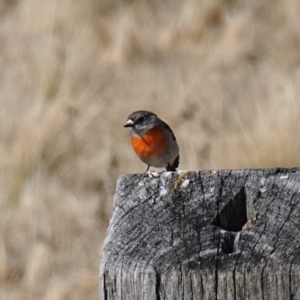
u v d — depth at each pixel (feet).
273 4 66.03
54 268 37.63
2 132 46.98
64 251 38.75
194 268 14.15
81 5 63.98
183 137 45.60
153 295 14.17
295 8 64.44
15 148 44.52
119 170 45.16
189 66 58.34
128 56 59.62
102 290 14.39
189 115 49.96
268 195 15.75
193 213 15.51
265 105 46.37
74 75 54.44
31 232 39.70
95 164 45.29
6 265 37.78
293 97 45.75
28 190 41.93
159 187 16.08
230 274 14.02
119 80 55.77
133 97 53.06
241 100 51.11
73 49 58.34
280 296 13.93
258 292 13.98
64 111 47.70
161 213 15.48
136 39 60.90
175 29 63.00
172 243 14.73
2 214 40.86
